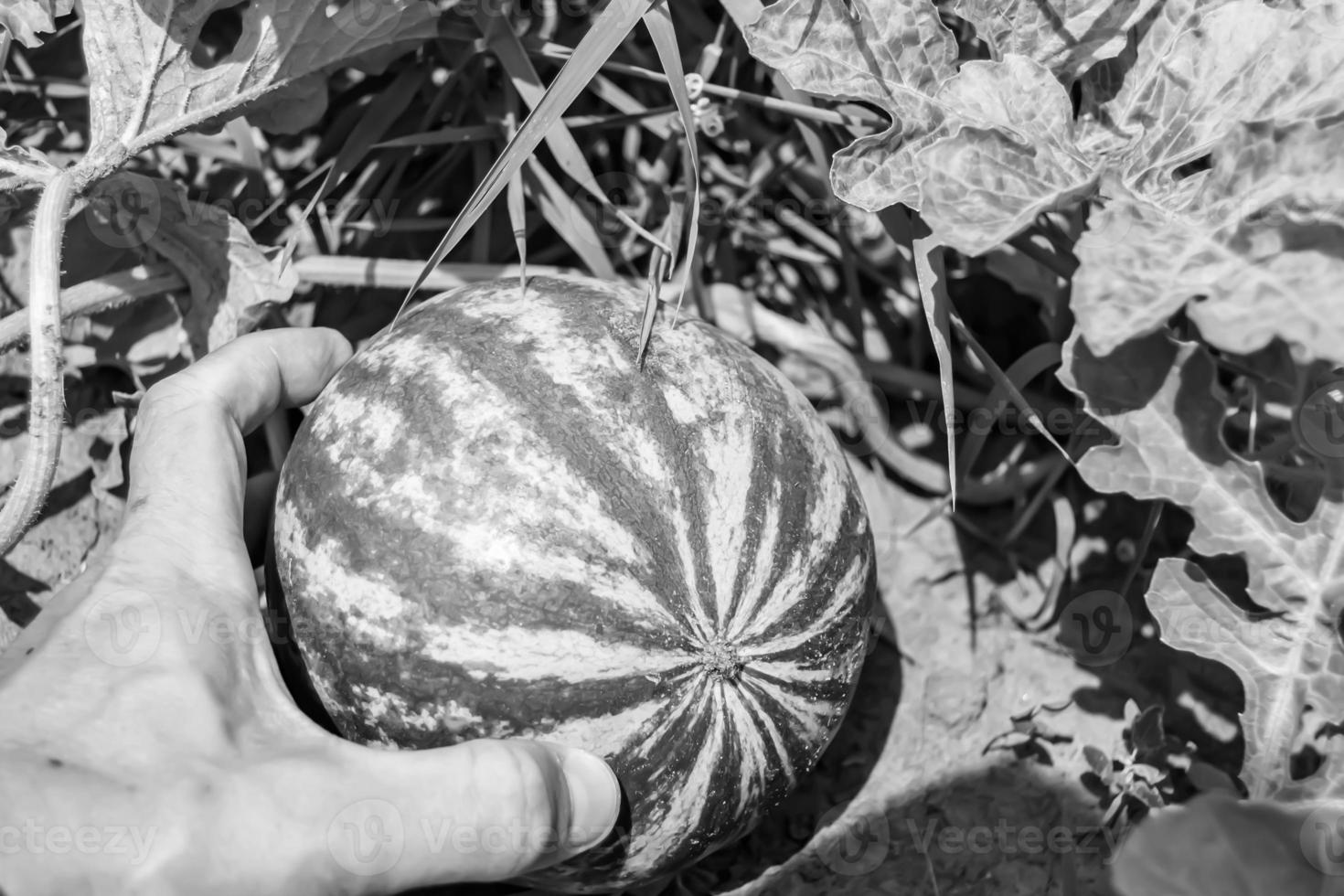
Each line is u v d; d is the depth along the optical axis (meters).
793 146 0.41
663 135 0.41
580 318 0.32
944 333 0.34
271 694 0.31
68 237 0.38
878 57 0.33
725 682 0.31
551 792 0.29
